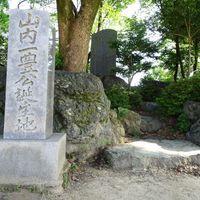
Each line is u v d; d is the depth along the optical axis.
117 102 8.98
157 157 6.15
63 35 8.21
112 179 5.51
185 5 10.68
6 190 4.60
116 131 7.39
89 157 6.40
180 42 13.33
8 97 4.84
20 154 4.65
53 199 4.50
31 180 4.64
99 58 13.90
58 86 6.60
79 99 6.59
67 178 5.24
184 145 7.17
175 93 8.80
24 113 4.83
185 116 8.36
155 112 9.57
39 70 4.85
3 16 11.84
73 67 8.05
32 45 4.86
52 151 4.66
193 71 13.20
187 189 5.18
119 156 6.11
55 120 6.35
